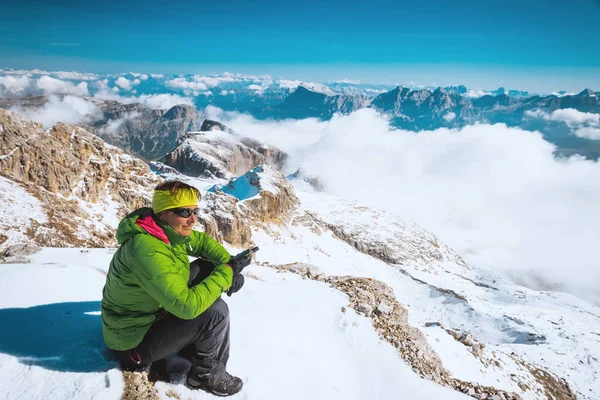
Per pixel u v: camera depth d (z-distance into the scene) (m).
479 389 8.27
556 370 56.16
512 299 114.00
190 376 3.94
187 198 3.17
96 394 3.38
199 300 3.14
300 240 92.31
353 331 7.29
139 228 3.16
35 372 3.56
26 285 5.29
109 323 3.52
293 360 5.46
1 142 29.80
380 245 131.12
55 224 23.94
